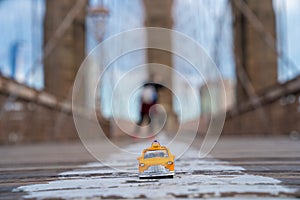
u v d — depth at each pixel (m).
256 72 29.52
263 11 29.28
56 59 30.61
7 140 21.23
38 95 24.92
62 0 30.84
